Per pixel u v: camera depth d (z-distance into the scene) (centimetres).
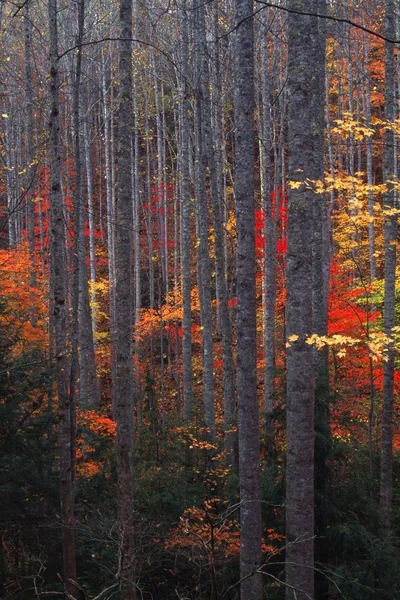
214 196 1244
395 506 1091
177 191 2492
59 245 745
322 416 891
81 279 1450
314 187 775
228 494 993
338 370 1420
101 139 2697
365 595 775
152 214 2534
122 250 744
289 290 709
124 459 720
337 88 2545
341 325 1296
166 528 919
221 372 2166
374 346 797
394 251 1028
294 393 705
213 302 2427
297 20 689
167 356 2431
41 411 1012
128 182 744
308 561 694
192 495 1034
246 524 752
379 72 2152
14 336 1088
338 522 853
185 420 1432
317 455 871
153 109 2817
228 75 1577
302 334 703
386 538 830
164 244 2514
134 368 1970
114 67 2456
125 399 730
